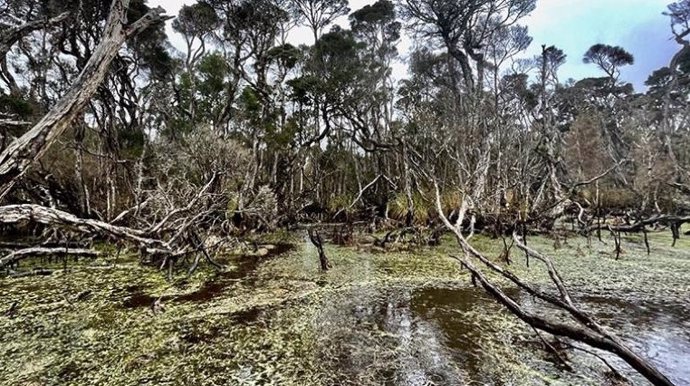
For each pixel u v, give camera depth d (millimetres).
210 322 5250
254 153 15602
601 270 8195
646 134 20375
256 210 13234
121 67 14453
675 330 4910
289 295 6535
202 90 17797
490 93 21422
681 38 25703
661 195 15422
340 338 4746
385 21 25094
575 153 23344
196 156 12703
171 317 5426
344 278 7738
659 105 32156
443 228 11953
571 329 2219
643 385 3592
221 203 10812
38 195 9734
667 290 6711
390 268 8680
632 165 23375
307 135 21375
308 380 3736
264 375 3838
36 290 6652
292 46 22141
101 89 11977
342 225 15250
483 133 17578
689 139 22547
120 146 13719
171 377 3781
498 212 12859
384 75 24109
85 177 12258
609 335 2242
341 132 26203
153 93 19516
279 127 18484
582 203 16031
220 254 10344
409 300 6273
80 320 5258
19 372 3836
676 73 27922
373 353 4336
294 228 16703
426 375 3842
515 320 5344
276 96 20531
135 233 4953
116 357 4188
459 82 23703
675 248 11117
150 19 4711
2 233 10148
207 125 14883
